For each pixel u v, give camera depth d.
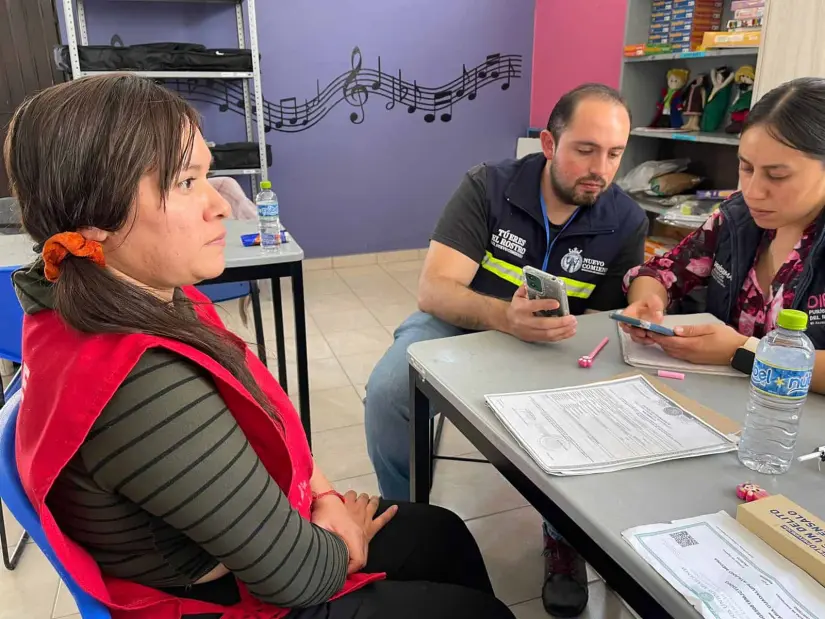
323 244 4.41
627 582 0.69
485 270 1.76
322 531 0.81
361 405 2.51
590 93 1.52
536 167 1.70
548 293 1.22
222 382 0.69
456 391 1.03
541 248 1.70
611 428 0.90
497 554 1.68
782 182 1.10
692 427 0.91
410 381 1.22
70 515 0.67
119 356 0.62
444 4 4.21
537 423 0.92
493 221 1.71
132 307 0.66
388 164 4.40
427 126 4.41
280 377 2.37
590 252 1.69
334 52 4.05
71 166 0.63
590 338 1.26
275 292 2.27
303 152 4.17
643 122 3.28
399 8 4.11
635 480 0.79
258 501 0.69
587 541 0.75
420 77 4.30
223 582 0.79
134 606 0.70
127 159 0.64
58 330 0.67
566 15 4.07
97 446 0.62
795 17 2.19
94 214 0.65
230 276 1.86
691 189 3.15
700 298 1.56
